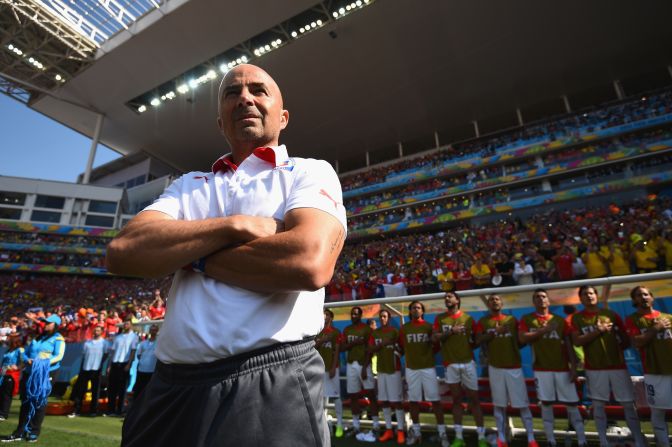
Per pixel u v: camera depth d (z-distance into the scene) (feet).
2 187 101.55
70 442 15.48
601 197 66.95
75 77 87.04
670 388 12.31
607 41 71.67
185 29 72.84
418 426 15.99
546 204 71.41
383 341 17.28
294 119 95.55
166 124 100.48
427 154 97.25
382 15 68.74
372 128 99.09
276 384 2.35
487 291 16.26
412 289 39.29
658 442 12.60
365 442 16.33
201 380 2.33
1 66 85.97
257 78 3.56
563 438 14.83
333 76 82.48
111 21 76.38
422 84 83.82
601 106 75.87
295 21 72.28
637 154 66.59
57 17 71.92
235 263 2.38
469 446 14.98
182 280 2.67
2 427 18.02
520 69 78.84
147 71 83.15
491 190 80.33
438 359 19.66
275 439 2.20
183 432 2.26
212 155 114.21
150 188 113.09
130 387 27.20
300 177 2.90
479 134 95.71
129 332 25.84
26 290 85.71
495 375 14.89
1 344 31.37
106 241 103.35
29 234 99.86
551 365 14.25
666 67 76.95
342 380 21.68
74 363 30.48
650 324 13.01
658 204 55.42
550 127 79.56
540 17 67.56
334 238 2.60
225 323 2.33
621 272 30.09
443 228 84.48
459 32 71.26
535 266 33.68
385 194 95.66
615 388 13.28
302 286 2.27
